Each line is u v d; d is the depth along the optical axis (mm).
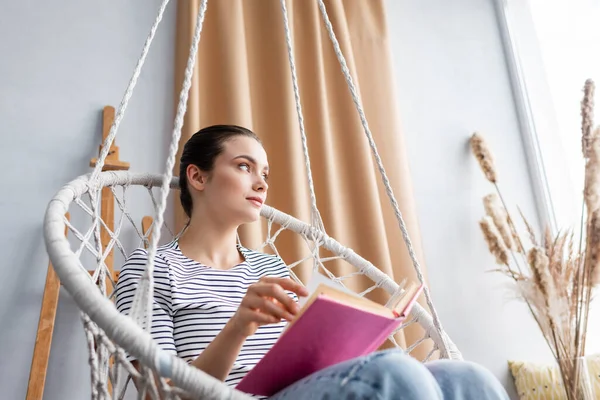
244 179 1054
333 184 1471
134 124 1425
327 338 631
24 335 1182
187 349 881
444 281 1648
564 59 1838
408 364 572
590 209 1477
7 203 1246
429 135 1815
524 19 2012
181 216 1341
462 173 1807
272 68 1553
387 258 1447
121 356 627
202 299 929
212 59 1493
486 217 1765
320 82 1565
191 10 1500
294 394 591
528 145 1914
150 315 639
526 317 1699
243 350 912
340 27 1664
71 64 1411
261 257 1138
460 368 652
